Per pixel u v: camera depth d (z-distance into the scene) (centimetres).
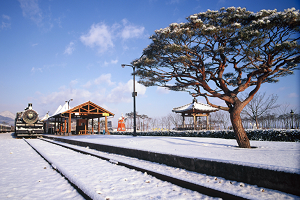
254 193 387
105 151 1154
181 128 2984
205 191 412
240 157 581
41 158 923
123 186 468
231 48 927
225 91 1004
